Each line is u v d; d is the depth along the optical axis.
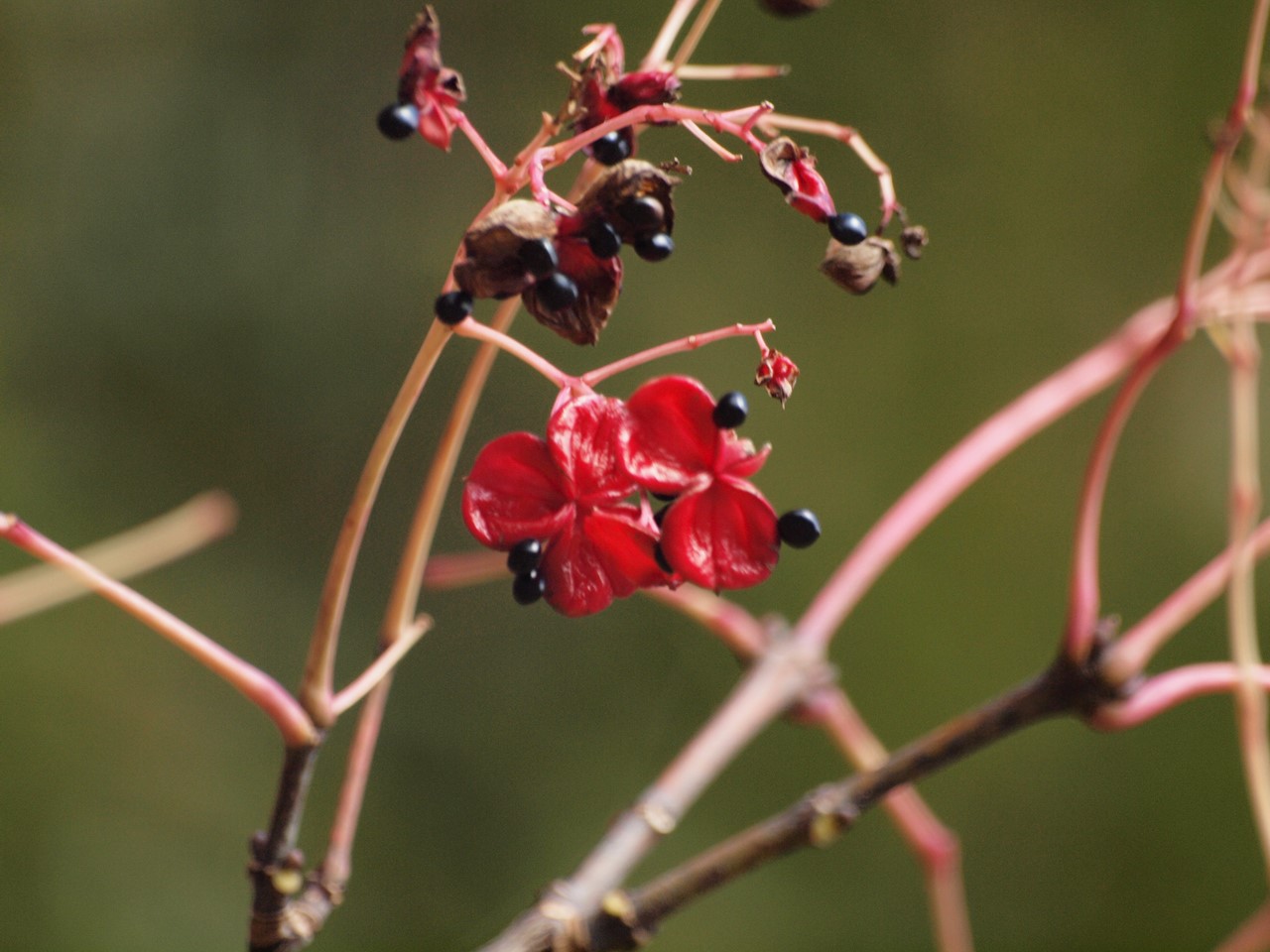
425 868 2.22
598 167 0.80
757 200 2.50
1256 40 0.84
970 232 2.49
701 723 2.34
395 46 2.70
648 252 0.76
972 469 0.91
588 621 2.40
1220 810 2.23
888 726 2.31
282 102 2.66
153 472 2.45
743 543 0.77
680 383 0.77
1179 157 2.49
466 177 2.66
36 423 2.41
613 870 0.84
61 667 2.18
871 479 2.41
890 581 2.36
